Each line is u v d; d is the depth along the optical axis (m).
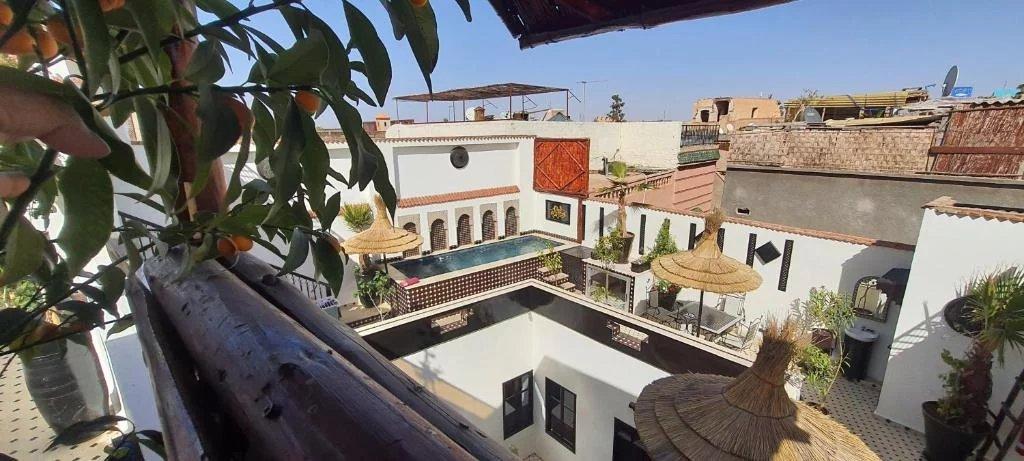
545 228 16.38
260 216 1.35
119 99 0.82
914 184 10.39
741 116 32.31
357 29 0.87
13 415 5.28
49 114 0.59
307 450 0.63
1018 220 6.28
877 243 8.42
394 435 0.63
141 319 1.23
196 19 1.08
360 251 10.91
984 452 6.33
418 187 14.10
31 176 0.79
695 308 10.62
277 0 0.92
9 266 0.87
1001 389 6.64
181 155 1.23
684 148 22.56
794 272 9.52
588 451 10.16
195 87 0.86
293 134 0.92
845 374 8.91
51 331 1.52
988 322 6.09
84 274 2.84
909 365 7.42
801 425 4.58
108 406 5.44
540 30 2.51
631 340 8.76
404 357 8.83
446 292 11.20
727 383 5.27
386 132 24.95
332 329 1.18
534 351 11.03
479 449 0.86
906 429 7.51
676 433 4.89
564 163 15.27
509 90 23.62
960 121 9.95
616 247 11.80
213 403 0.98
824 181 11.65
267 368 0.79
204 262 1.33
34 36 0.76
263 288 1.34
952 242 6.85
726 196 13.57
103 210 0.81
